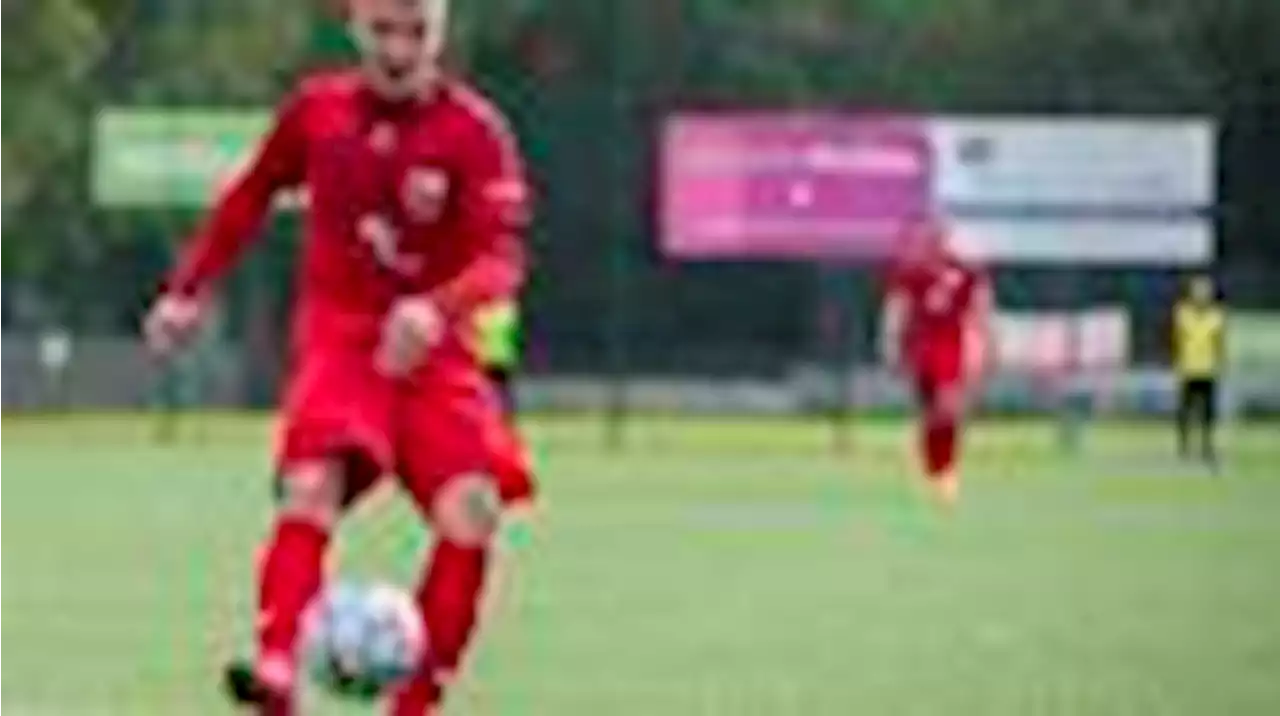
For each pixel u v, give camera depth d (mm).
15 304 152250
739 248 140625
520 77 147125
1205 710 39812
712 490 94438
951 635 49969
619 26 143625
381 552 63969
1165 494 95188
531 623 51531
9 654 45406
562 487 95500
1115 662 45750
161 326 30375
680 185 140625
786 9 158875
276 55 149750
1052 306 146625
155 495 86875
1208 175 142000
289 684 28391
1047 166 141000
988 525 79250
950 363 92000
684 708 39750
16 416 148375
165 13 149750
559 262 148000
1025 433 143875
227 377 145250
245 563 62844
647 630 50344
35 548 66875
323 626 28234
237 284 145000
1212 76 147000
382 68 29500
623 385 132625
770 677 43500
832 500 90125
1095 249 141750
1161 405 146625
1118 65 152750
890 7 157500
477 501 29453
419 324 28703
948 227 113250
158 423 138375
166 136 139000
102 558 64062
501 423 30141
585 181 146625
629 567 63906
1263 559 67812
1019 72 153375
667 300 152375
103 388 151750
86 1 149625
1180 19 149750
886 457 118875
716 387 153125
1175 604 56344
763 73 157000
